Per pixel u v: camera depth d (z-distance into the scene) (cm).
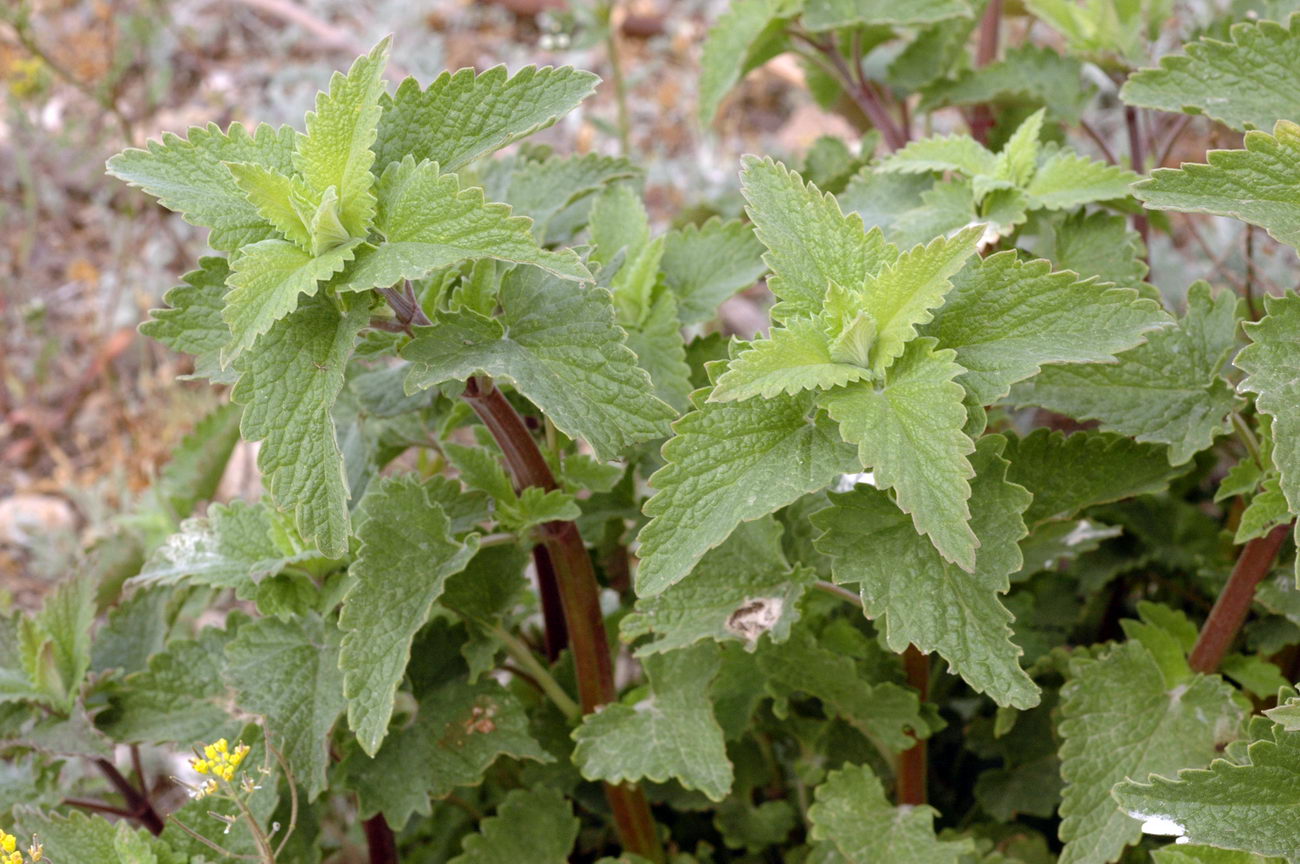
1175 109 81
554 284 78
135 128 167
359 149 74
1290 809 73
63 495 136
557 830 88
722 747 82
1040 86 97
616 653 95
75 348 149
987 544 75
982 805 90
